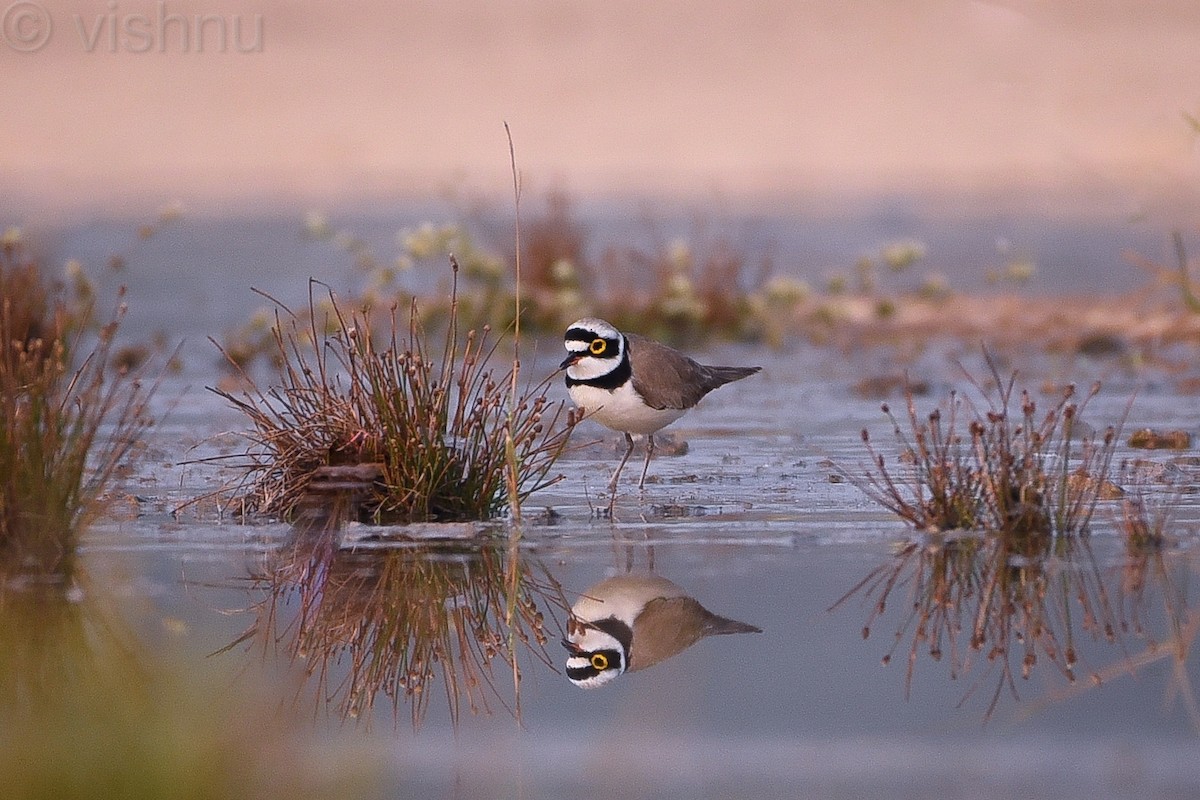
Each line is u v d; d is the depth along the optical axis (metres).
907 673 8.16
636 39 47.66
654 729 7.39
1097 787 6.70
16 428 10.43
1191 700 7.74
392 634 8.95
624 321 22.77
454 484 11.46
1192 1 40.72
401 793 6.75
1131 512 11.20
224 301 24.03
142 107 43.69
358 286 24.97
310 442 11.58
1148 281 25.16
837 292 23.14
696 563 10.22
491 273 21.94
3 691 7.70
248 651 8.58
